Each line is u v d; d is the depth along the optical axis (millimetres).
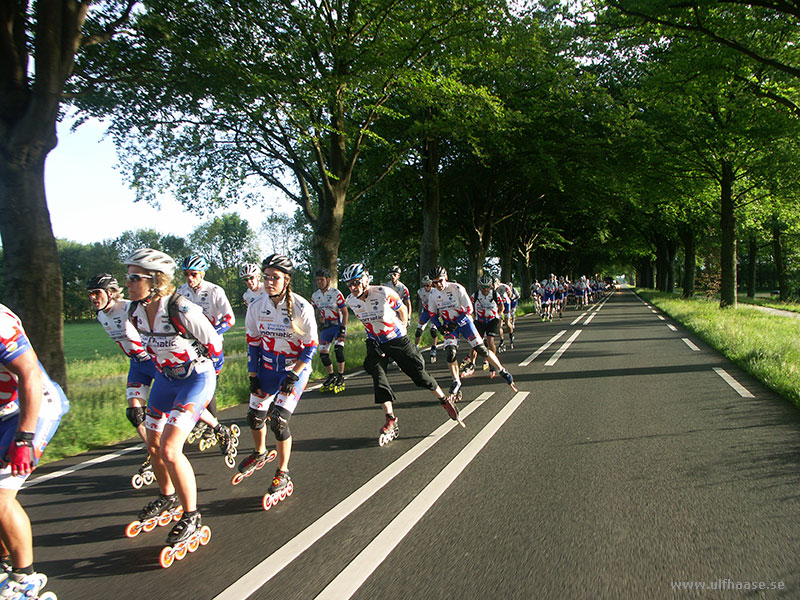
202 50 10195
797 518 3441
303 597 2717
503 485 4180
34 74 7883
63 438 5816
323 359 8469
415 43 13078
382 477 4465
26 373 2584
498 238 37719
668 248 49969
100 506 4129
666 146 20781
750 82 16203
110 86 11031
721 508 3625
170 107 12758
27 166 7945
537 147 21031
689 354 11383
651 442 5184
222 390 8312
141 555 3277
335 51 12016
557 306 24844
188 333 3518
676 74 16750
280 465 4074
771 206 25500
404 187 23438
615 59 22188
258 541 3379
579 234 42562
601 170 21266
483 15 13383
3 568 2869
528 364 10641
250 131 14266
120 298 4941
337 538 3373
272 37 11352
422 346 14422
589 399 7203
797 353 9570
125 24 9859
